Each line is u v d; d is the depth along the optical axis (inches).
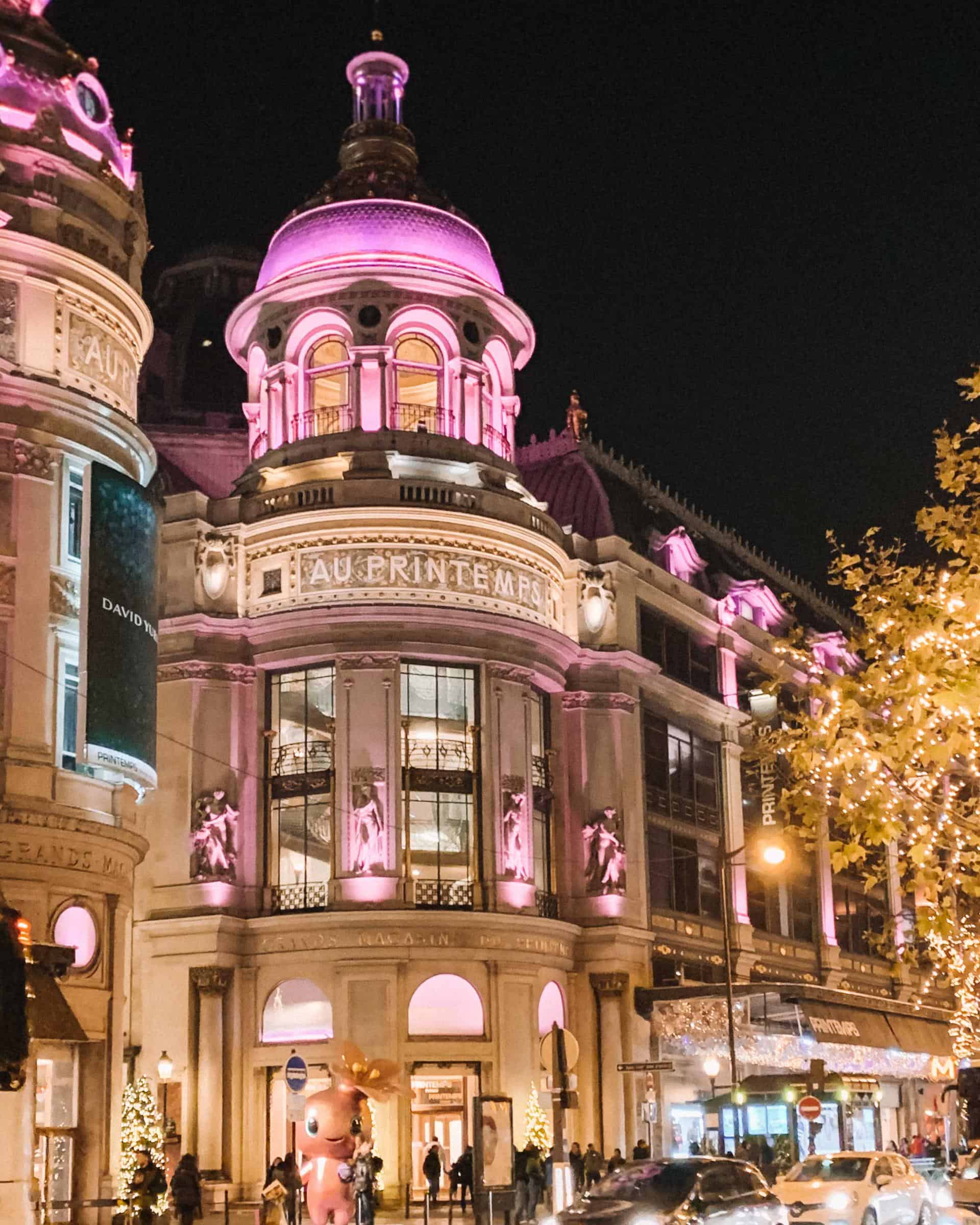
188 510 1934.1
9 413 1369.3
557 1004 1948.8
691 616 2337.6
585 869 2039.9
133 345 1539.1
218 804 1849.2
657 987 2049.7
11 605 1337.4
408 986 1786.4
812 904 2593.5
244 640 1919.3
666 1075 2052.2
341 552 1889.8
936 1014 2859.3
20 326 1401.3
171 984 1812.3
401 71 2231.8
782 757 2409.0
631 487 2404.0
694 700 2295.8
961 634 713.0
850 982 2635.3
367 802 1809.8
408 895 1807.3
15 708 1320.1
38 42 1501.0
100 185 1491.1
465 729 1903.3
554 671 2027.6
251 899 1857.8
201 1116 1763.0
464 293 2030.0
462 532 1916.8
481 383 2042.3
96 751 1337.4
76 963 1327.5
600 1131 1945.1
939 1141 2554.1
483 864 1865.2
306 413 2015.3
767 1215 937.5
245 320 2117.4
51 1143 1304.1
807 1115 1477.6
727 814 2351.1
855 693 742.5
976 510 758.5
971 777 783.7
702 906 2250.2
